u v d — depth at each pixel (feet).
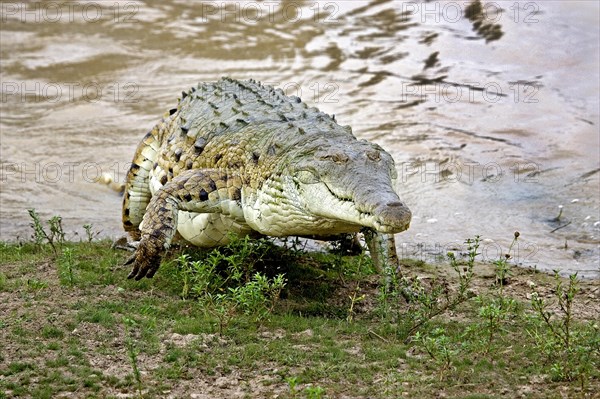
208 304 52.01
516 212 78.74
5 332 48.80
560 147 91.35
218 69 117.19
